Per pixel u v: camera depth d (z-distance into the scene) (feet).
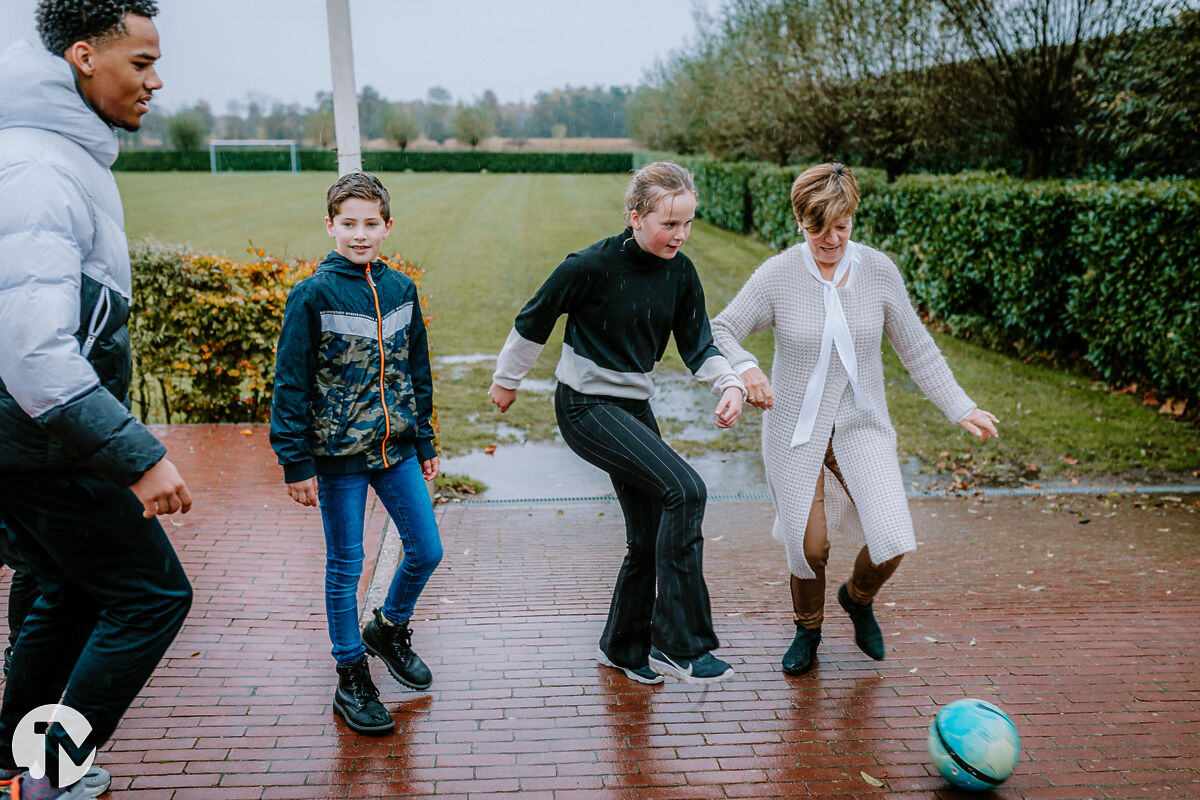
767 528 19.20
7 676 7.59
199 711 9.61
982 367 32.83
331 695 10.07
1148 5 32.50
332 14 20.06
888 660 11.58
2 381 6.30
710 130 76.59
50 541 6.75
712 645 9.45
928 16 41.19
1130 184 29.58
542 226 76.28
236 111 237.86
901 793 8.60
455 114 222.07
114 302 6.91
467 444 25.29
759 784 8.69
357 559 9.30
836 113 51.08
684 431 27.25
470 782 8.57
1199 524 19.27
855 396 10.43
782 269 10.46
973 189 35.01
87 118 6.66
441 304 44.09
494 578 14.71
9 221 6.04
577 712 9.96
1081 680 11.07
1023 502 21.04
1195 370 26.09
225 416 23.36
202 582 12.98
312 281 8.66
